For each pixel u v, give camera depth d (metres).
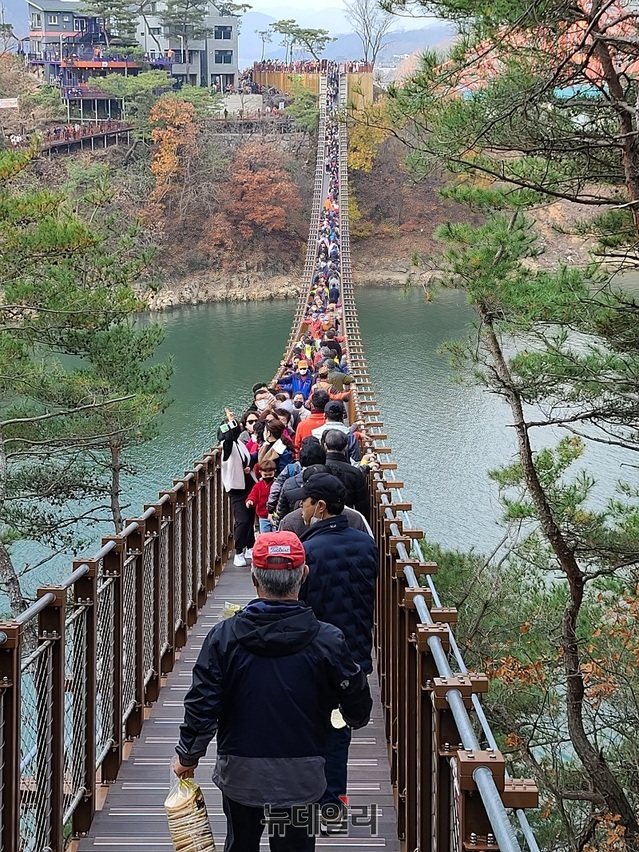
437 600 5.00
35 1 91.62
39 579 23.11
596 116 9.43
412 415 38.22
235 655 3.65
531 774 10.97
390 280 86.00
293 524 5.67
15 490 20.22
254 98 95.19
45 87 78.56
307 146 86.62
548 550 13.91
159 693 7.14
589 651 11.02
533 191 9.88
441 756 3.56
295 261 84.12
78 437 18.69
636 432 10.99
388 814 5.40
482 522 26.48
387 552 6.80
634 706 10.65
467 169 9.88
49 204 15.24
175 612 8.02
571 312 9.72
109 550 5.66
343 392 12.66
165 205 80.94
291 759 3.65
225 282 80.94
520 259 10.51
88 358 19.20
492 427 36.09
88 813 5.19
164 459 33.03
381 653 7.32
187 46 93.56
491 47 8.60
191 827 3.68
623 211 10.23
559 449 14.24
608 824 9.77
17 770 4.12
